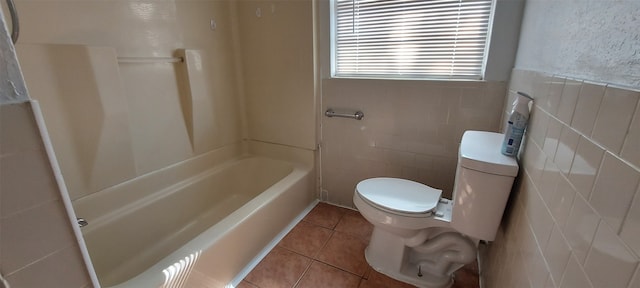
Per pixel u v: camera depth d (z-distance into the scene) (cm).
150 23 162
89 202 144
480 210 113
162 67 172
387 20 172
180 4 176
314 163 221
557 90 77
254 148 244
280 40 201
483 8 148
